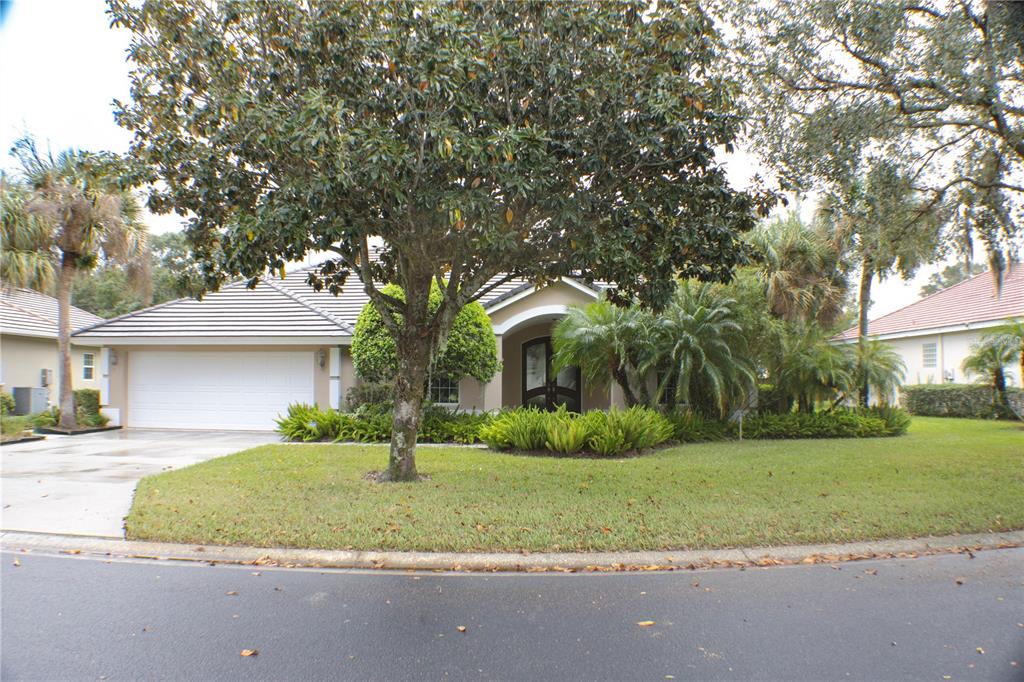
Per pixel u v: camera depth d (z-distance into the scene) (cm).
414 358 948
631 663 403
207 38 782
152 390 1752
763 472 1012
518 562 606
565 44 788
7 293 1675
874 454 1218
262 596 521
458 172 759
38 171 1566
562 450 1200
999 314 2303
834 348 1542
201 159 802
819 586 548
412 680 381
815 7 962
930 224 1117
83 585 545
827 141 987
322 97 699
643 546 644
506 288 1731
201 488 877
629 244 837
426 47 704
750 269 1505
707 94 802
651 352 1409
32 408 1988
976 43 945
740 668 396
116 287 3450
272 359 1709
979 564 613
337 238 731
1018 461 1128
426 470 1019
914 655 414
